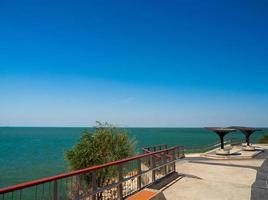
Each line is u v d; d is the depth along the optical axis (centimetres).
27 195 1588
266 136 3997
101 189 724
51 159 4138
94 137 1510
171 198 916
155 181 1045
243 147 2634
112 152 1487
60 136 13938
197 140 9144
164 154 1174
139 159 930
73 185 661
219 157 2059
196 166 1667
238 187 1083
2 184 2345
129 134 1584
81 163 1443
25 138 11850
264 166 1675
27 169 3177
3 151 5631
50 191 611
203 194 969
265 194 982
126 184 985
